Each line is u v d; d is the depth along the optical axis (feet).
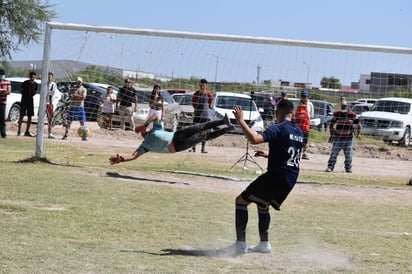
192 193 54.03
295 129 34.12
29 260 29.48
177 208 46.60
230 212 46.55
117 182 56.39
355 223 45.75
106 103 104.94
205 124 58.75
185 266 30.50
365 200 57.67
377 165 95.20
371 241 39.19
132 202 47.57
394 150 114.52
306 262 33.09
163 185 57.21
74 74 75.56
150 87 83.20
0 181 51.93
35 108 115.24
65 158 72.38
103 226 38.37
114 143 94.73
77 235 35.55
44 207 42.86
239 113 33.32
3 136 88.94
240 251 34.22
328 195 59.36
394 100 128.06
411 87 76.89
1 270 27.58
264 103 100.27
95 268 28.91
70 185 52.54
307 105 85.92
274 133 33.55
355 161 100.01
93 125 115.65
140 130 59.62
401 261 34.04
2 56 137.08
